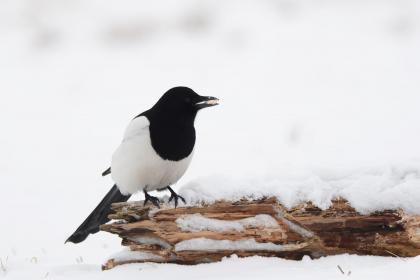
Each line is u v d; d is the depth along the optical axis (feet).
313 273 19.24
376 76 68.33
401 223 20.65
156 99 69.62
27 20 98.22
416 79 65.41
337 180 21.40
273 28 90.48
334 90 65.87
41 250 32.14
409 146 44.93
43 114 66.95
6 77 80.12
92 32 94.22
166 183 26.20
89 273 22.74
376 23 87.20
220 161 48.37
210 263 21.81
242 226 21.57
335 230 21.06
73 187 46.39
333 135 51.29
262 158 47.93
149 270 21.66
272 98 65.77
